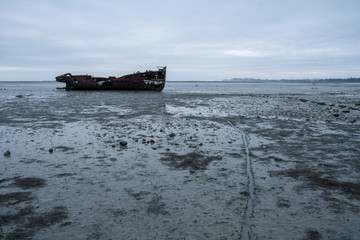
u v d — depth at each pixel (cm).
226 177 612
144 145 909
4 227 401
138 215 441
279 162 723
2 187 550
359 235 383
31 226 405
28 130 1196
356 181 586
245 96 4166
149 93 4875
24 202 483
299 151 836
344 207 467
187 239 374
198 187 556
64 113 1852
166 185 566
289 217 433
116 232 391
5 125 1338
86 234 386
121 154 797
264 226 407
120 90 5438
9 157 764
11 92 5228
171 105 2530
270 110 2086
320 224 412
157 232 392
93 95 4100
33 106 2359
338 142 959
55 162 719
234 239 373
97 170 657
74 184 568
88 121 1477
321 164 703
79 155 786
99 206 471
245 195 516
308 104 2675
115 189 545
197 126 1310
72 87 5597
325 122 1438
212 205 476
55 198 501
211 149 858
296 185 565
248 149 860
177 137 1041
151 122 1441
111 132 1144
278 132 1152
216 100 3253
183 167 682
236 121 1484
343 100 3312
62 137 1040
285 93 5391
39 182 578
